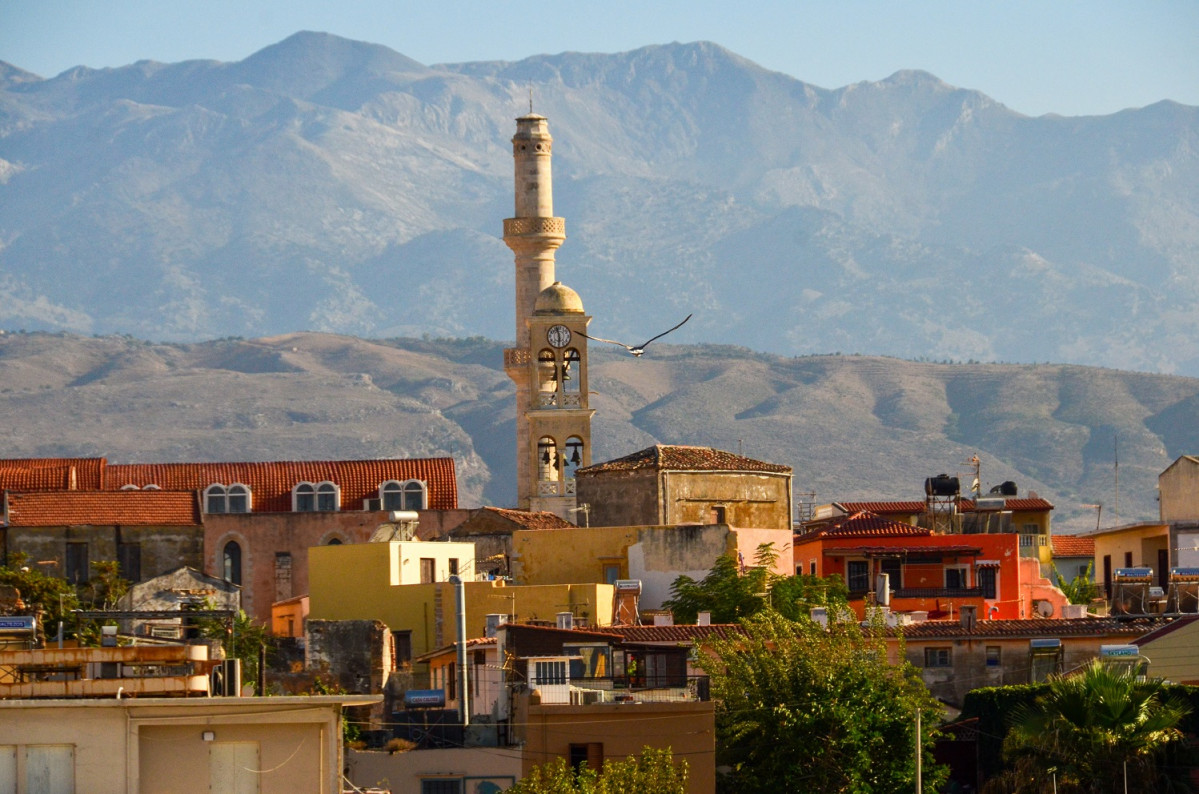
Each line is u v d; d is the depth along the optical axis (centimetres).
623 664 10356
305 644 12312
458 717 9838
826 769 9588
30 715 6931
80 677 7456
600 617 13275
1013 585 14638
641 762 8806
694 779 9175
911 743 9694
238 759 7031
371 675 12238
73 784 6906
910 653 11581
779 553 14988
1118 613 12988
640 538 14462
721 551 14300
